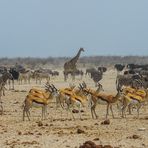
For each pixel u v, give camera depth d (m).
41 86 171.50
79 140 67.62
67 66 189.38
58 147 62.91
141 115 97.38
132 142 66.31
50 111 101.50
